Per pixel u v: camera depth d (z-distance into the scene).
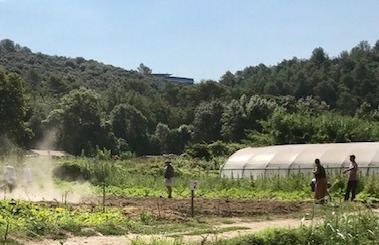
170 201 28.80
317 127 65.25
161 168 57.78
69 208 21.95
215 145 75.75
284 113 69.56
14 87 82.06
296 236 15.34
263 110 107.94
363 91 173.12
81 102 109.50
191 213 22.78
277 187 37.09
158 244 14.50
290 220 21.75
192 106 166.88
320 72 191.00
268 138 68.56
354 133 63.56
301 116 67.44
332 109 154.88
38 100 123.62
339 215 16.53
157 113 153.50
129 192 36.72
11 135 82.19
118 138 123.62
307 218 19.42
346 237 15.40
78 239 16.12
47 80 180.75
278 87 188.75
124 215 21.48
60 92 176.38
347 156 41.88
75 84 190.50
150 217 20.91
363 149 42.16
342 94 164.25
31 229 16.42
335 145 44.62
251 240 14.99
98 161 48.06
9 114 81.62
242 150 51.34
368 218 16.55
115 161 64.81
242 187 38.91
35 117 110.31
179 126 147.50
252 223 20.89
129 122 129.12
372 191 30.70
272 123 67.81
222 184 39.81
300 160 44.38
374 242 15.45
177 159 71.56
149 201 28.59
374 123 66.12
